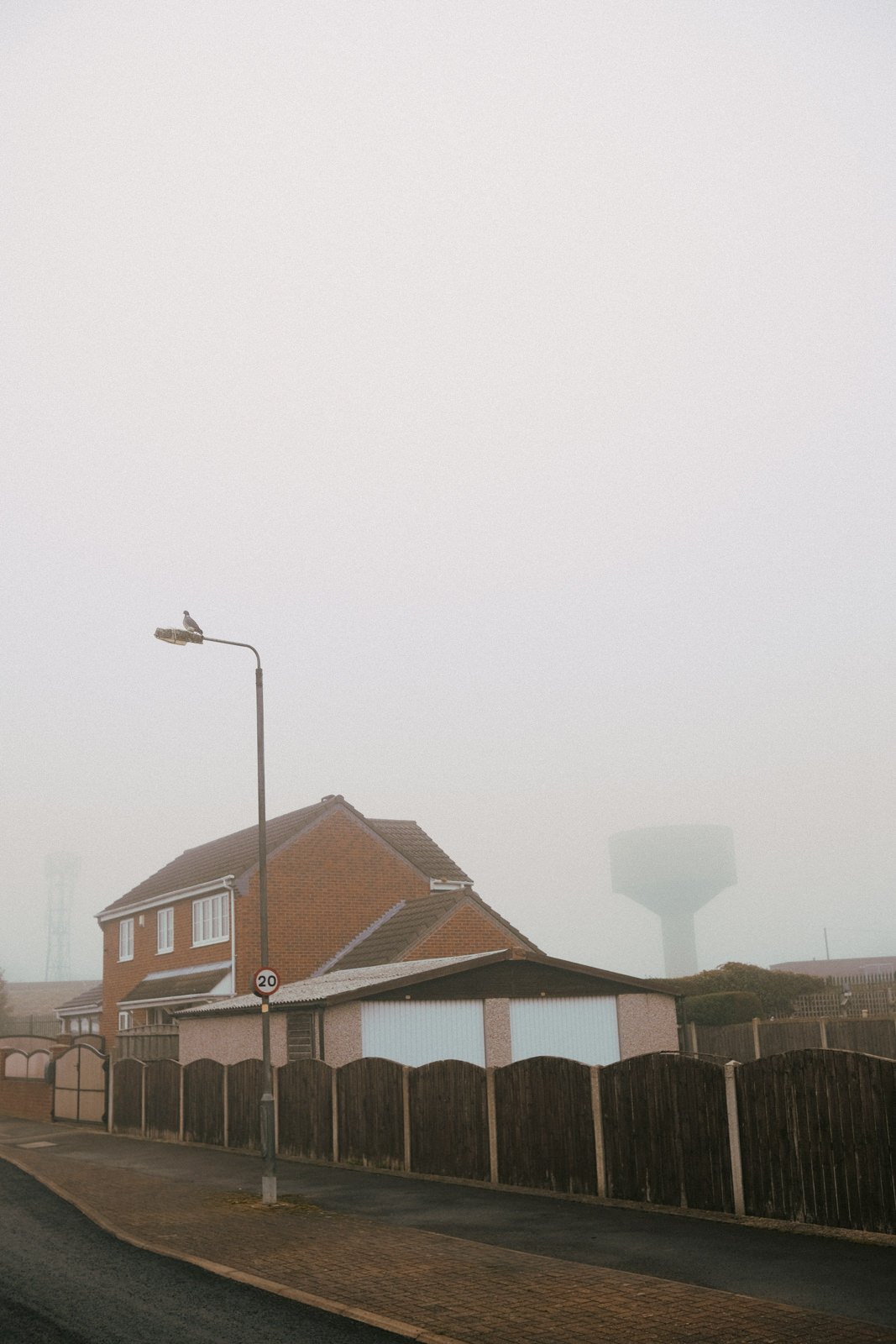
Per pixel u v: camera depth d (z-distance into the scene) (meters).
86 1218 16.25
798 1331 9.28
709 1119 14.23
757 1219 13.45
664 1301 10.38
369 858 41.75
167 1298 11.28
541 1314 10.21
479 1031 25.19
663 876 153.50
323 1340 9.66
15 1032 71.00
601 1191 15.62
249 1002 28.77
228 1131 24.39
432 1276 11.82
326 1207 16.34
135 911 47.12
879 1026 25.75
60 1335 9.91
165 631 18.66
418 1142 19.02
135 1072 28.75
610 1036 26.31
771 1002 34.75
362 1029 24.14
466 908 36.94
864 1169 12.41
